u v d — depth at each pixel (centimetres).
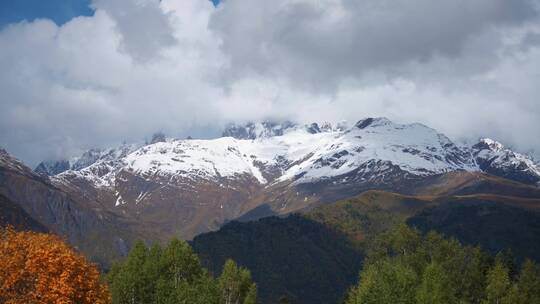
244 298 14562
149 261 11894
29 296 5022
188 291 11025
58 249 5319
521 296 14200
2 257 5094
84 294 5375
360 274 15738
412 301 12175
